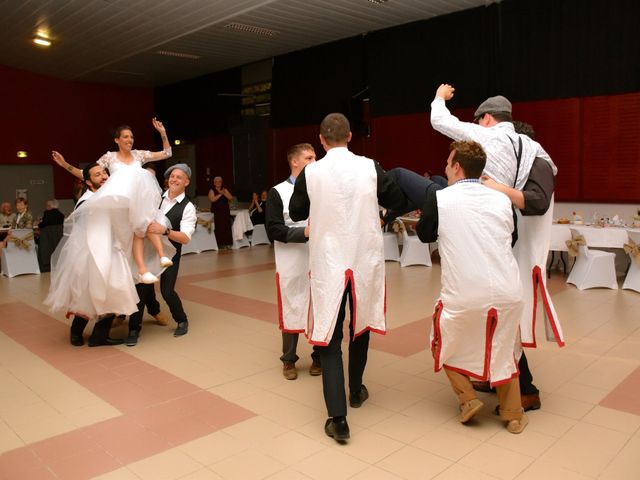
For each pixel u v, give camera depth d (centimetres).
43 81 1379
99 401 344
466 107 927
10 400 349
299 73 1167
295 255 348
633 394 332
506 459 258
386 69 1020
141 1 862
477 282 259
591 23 788
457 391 288
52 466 265
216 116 1397
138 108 1566
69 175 1434
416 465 256
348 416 311
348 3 862
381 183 290
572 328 477
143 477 253
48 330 518
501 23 876
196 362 415
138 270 453
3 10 912
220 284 727
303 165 352
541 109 855
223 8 888
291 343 371
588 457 258
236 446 280
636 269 624
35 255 848
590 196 829
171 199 476
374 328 299
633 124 774
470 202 263
